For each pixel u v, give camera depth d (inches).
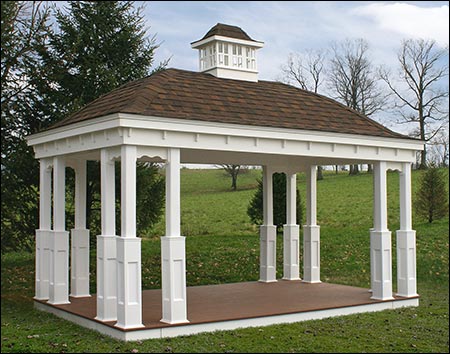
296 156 486.6
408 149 503.5
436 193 960.3
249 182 1540.4
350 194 1291.8
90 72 683.4
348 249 866.8
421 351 348.5
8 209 660.1
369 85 1553.9
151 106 382.6
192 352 329.7
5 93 674.8
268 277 601.0
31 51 687.1
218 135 399.2
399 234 500.1
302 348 344.5
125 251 358.6
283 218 917.2
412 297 493.0
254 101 460.8
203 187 1512.1
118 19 714.8
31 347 351.9
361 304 458.9
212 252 853.8
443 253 820.6
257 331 384.8
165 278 375.6
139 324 362.0
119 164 697.6
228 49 512.4
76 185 508.7
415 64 1460.4
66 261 468.8
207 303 456.8
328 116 489.7
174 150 381.1
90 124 391.5
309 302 462.3
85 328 399.9
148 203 713.6
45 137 461.7
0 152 665.0
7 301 576.1
